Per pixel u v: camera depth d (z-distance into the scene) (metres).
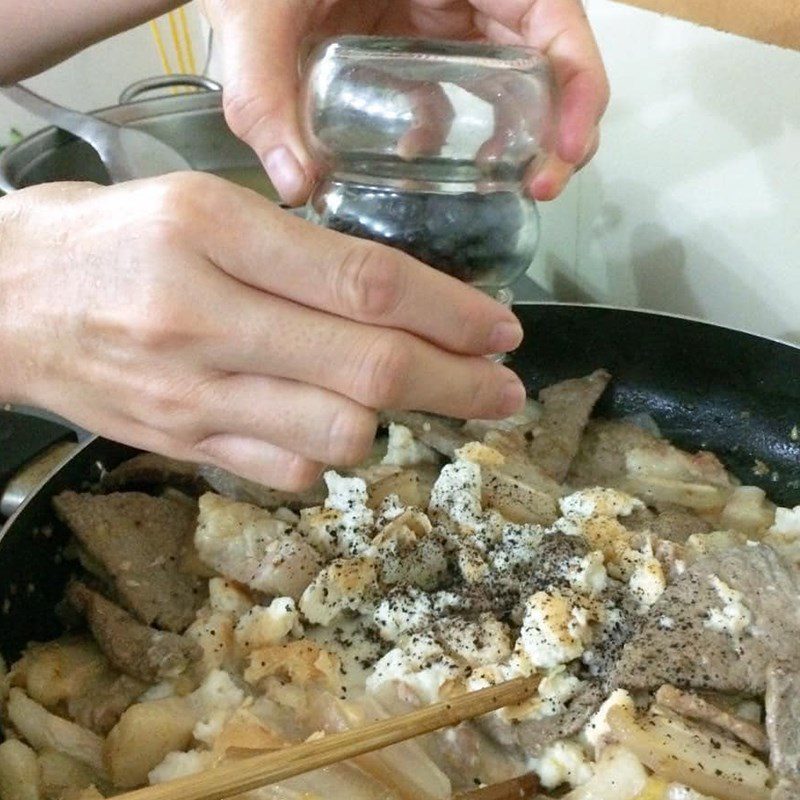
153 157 0.67
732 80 0.50
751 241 0.52
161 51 1.14
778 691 0.41
